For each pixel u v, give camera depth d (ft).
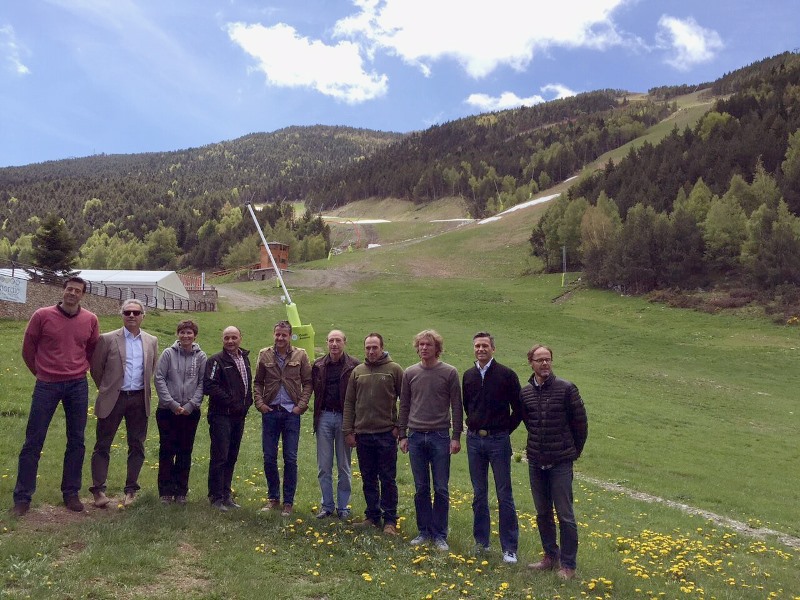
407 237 550.36
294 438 31.12
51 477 31.22
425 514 28.09
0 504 25.77
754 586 30.07
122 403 28.68
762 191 261.24
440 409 28.48
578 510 44.24
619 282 234.58
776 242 205.36
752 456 74.90
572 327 179.52
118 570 20.72
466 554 27.02
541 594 23.32
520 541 32.09
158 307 169.48
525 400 27.78
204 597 19.61
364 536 27.27
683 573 30.07
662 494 55.57
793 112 378.73
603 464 65.16
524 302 224.74
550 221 316.19
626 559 30.94
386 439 29.35
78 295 27.22
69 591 18.79
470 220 579.07
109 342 28.73
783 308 187.62
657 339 166.30
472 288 257.75
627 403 99.25
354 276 290.35
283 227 489.26
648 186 332.39
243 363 30.73
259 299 221.87
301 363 31.50
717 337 167.94
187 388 29.84
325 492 30.68
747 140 327.88
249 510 29.45
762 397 112.57
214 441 29.63
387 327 169.27
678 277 225.97
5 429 40.93
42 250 188.14
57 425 43.62
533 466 27.53
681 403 104.47
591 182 389.80
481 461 28.12
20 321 97.30
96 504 27.91
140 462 29.37
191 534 25.07
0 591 18.10
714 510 51.98
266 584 20.97
